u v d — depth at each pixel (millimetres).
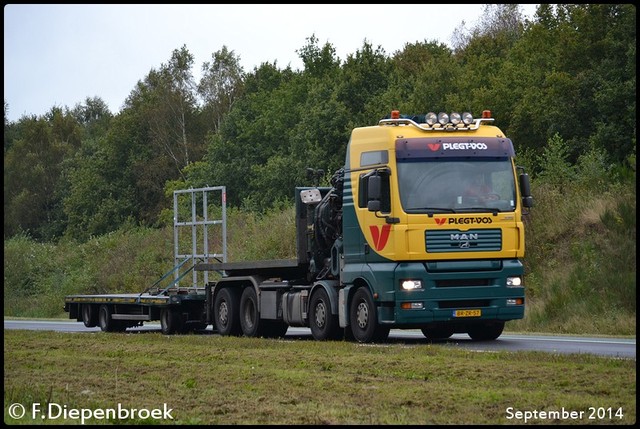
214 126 116125
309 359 20812
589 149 51000
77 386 17734
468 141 25406
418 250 24656
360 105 76750
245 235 58219
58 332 33688
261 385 16844
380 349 22344
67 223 129375
